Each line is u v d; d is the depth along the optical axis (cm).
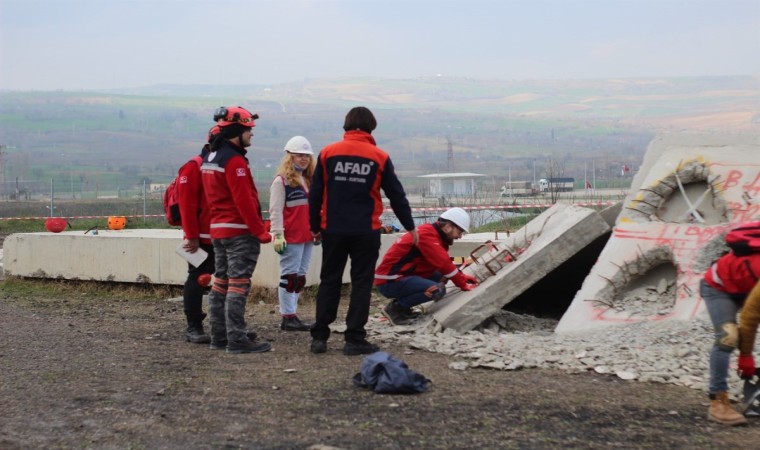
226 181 784
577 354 717
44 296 1248
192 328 863
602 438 519
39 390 653
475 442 515
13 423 567
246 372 707
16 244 1366
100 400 621
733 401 588
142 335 908
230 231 790
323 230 774
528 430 535
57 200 7638
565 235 852
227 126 791
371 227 764
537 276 848
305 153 914
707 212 862
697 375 651
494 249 1018
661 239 848
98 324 988
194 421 566
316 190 773
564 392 618
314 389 643
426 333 852
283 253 923
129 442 527
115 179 16400
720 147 891
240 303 793
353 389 640
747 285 546
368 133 777
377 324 931
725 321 550
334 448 505
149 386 662
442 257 880
